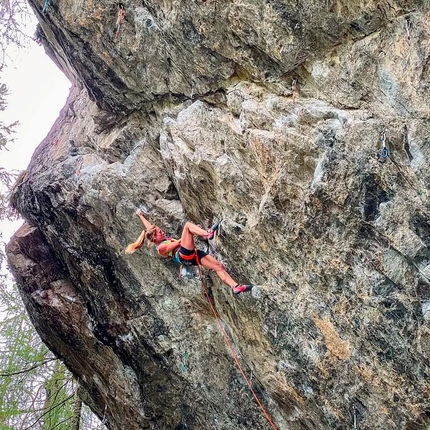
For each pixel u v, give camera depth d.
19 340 12.99
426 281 5.31
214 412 8.30
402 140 5.42
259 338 7.09
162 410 9.02
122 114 8.68
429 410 5.43
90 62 8.15
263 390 7.61
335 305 6.01
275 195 6.26
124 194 8.33
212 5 6.37
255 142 6.37
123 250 8.63
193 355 8.41
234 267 7.12
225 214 7.05
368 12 5.59
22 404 13.21
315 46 6.02
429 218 5.28
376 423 5.85
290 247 6.32
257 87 6.64
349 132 5.64
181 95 7.64
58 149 10.59
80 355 10.70
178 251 6.73
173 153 7.42
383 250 5.54
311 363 6.37
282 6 5.89
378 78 5.67
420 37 5.32
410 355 5.45
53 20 8.09
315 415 6.65
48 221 9.96
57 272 10.91
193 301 8.29
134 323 8.88
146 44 7.40
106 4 7.43
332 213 5.84
